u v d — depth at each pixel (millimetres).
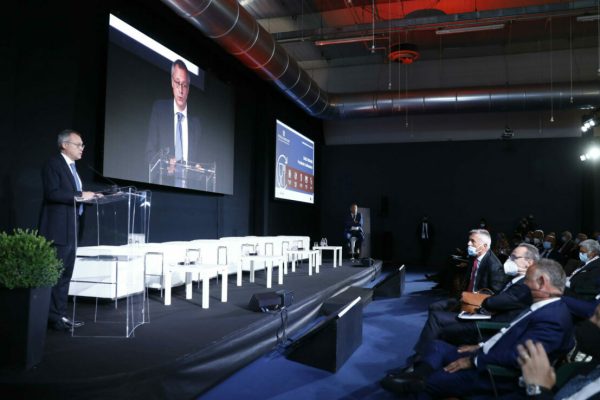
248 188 8422
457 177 11719
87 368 2033
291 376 2789
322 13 9086
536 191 11203
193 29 6309
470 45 10844
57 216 2684
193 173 6160
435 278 7145
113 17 4648
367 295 5406
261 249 6016
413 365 2695
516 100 9492
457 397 1849
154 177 5312
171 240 5922
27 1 3838
